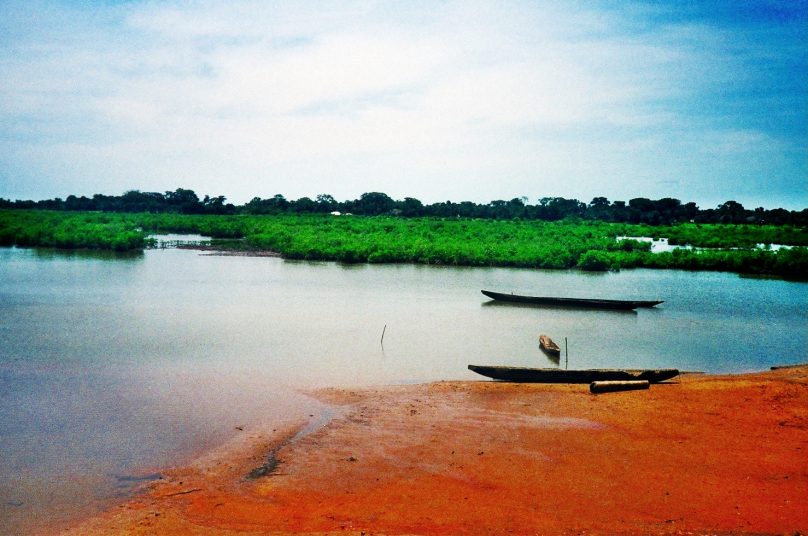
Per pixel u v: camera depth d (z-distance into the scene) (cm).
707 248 6969
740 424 1473
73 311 2780
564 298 3241
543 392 1719
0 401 1565
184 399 1606
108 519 1006
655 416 1524
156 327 2484
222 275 4141
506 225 8769
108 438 1338
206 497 1088
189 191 12938
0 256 4894
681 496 1117
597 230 8431
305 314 2855
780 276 4756
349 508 1059
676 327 2770
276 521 1012
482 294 3603
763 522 1025
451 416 1513
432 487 1141
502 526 1009
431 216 11294
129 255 5219
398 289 3719
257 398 1627
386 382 1805
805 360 2192
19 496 1078
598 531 995
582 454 1295
